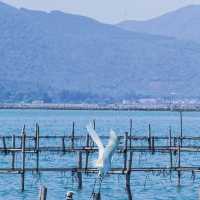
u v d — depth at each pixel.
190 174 88.69
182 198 74.12
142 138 102.75
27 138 111.69
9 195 74.50
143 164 97.50
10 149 85.06
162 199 73.50
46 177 85.56
